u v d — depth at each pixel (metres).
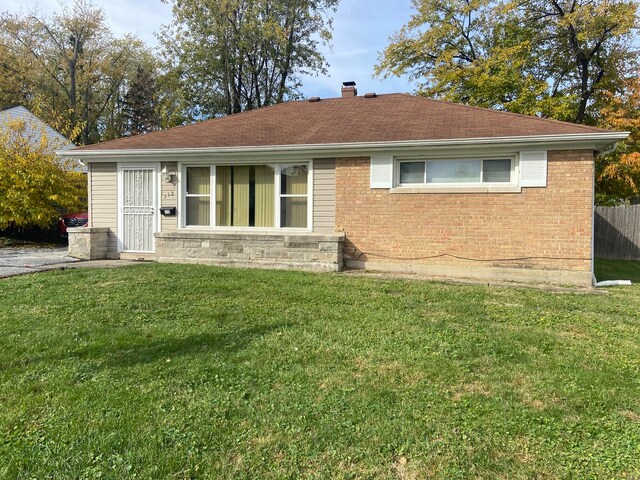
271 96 28.50
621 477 2.27
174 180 10.00
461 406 3.01
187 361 3.75
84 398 3.06
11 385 3.27
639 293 7.23
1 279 7.06
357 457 2.43
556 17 18.45
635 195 17.70
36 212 13.38
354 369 3.64
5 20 28.48
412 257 8.78
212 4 24.84
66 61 29.94
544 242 8.02
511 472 2.31
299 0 27.08
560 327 4.99
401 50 21.44
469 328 4.88
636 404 3.09
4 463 2.34
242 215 9.80
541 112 17.12
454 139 8.08
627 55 17.16
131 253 10.38
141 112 33.59
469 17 20.59
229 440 2.57
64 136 19.23
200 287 6.69
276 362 3.76
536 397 3.18
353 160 9.05
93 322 4.85
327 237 8.83
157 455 2.42
